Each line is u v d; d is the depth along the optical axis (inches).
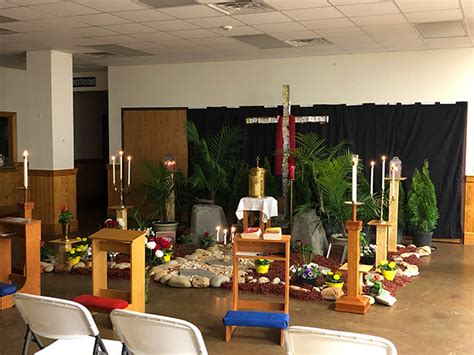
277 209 345.4
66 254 290.7
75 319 129.2
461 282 270.2
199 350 118.8
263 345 188.1
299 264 291.4
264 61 411.8
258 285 253.0
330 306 230.8
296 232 326.6
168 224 363.6
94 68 476.4
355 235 224.5
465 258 323.3
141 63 441.4
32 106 392.8
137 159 455.5
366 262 289.0
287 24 289.0
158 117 447.8
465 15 265.7
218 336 196.5
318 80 397.1
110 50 380.5
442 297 244.8
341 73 390.6
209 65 429.1
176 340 119.5
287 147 358.9
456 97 364.5
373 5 246.8
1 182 472.7
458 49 361.7
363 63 384.2
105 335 194.1
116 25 294.2
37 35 324.8
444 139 367.2
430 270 293.9
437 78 367.6
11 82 490.0
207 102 432.1
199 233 356.2
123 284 264.8
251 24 289.6
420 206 346.3
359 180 356.5
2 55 410.3
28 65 391.2
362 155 385.7
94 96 593.3
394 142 378.3
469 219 366.6
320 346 110.1
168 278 261.7
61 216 291.4
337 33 313.1
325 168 322.3
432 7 250.1
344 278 261.3
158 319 118.8
